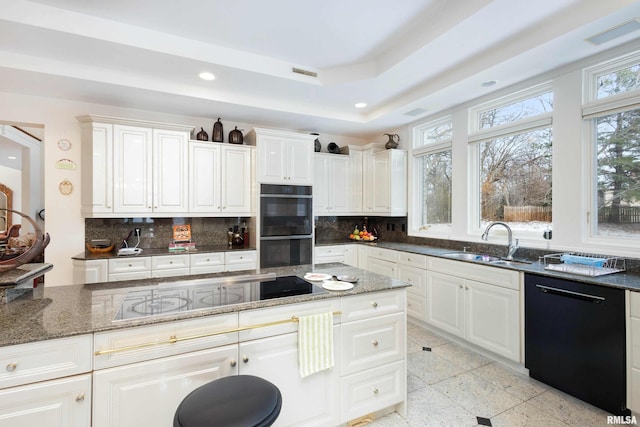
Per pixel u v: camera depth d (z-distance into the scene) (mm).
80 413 1198
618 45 2227
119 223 3578
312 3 2094
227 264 3611
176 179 3520
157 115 3709
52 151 3223
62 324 1253
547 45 2199
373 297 1870
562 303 2154
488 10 1968
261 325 1522
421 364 2633
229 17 2250
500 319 2586
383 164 4488
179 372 1360
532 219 2979
